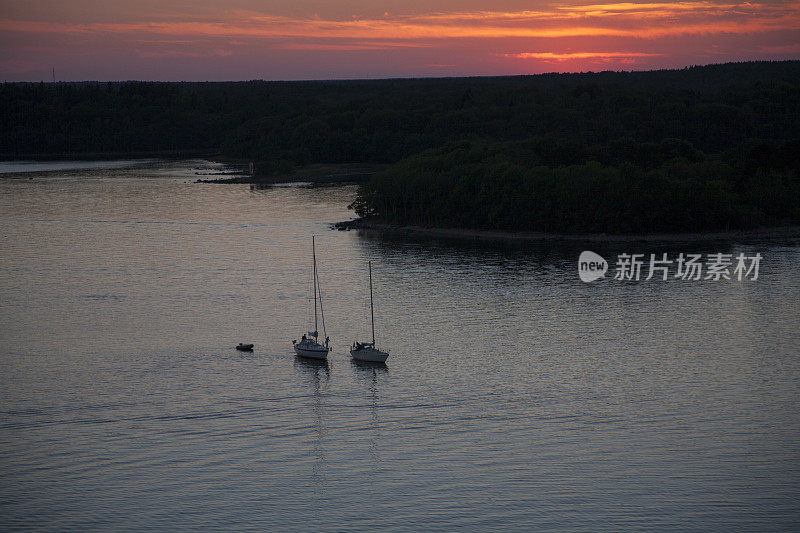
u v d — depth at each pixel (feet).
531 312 494.59
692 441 317.42
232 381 387.34
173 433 330.95
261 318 486.38
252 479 292.61
